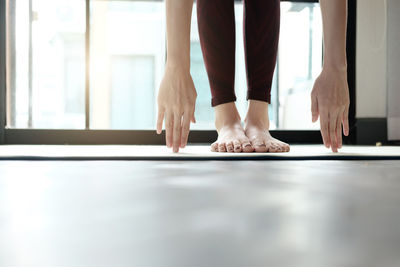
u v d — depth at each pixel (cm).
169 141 115
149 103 1341
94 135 254
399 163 87
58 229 24
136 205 33
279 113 461
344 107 113
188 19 110
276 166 77
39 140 251
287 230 24
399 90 256
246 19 128
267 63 130
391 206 33
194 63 751
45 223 26
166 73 113
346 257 18
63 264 17
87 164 81
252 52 129
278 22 131
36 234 23
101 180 52
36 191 41
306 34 387
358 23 263
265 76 131
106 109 983
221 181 51
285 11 403
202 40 130
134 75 1305
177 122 112
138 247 20
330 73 112
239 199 36
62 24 1059
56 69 1177
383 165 81
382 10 263
